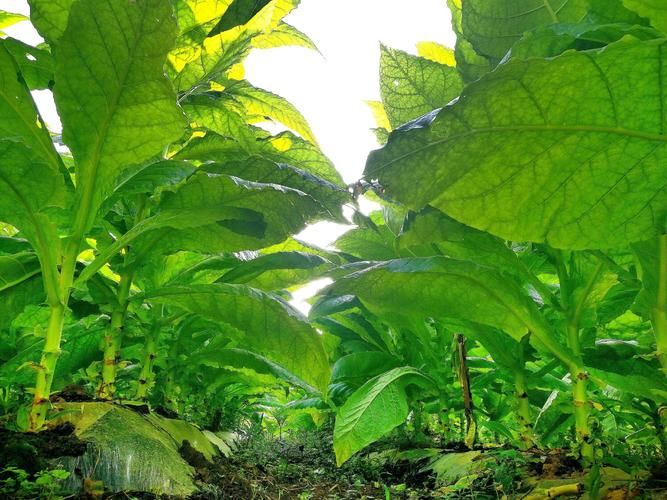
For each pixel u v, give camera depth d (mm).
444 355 3225
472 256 2291
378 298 2047
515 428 3809
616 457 1855
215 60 2266
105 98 1502
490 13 1791
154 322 2465
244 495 2049
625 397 2332
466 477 2115
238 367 2721
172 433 2119
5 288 1848
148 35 1419
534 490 1711
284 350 1904
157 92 1507
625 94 1240
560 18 1736
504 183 1401
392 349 3615
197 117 2514
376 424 2270
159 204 1917
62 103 1486
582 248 1429
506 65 1217
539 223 1429
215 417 3760
